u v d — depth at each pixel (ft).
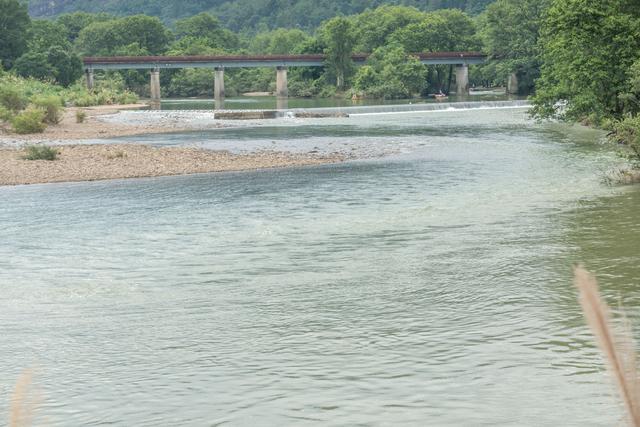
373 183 122.72
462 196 103.40
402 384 33.19
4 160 168.66
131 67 583.17
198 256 69.10
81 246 76.23
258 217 92.17
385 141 200.44
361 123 273.75
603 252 61.00
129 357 39.63
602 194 97.66
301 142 204.13
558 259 59.31
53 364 38.93
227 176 141.38
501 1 552.41
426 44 641.40
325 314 46.83
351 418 29.55
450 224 80.64
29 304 53.36
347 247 70.33
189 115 334.03
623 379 5.01
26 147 186.70
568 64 165.68
